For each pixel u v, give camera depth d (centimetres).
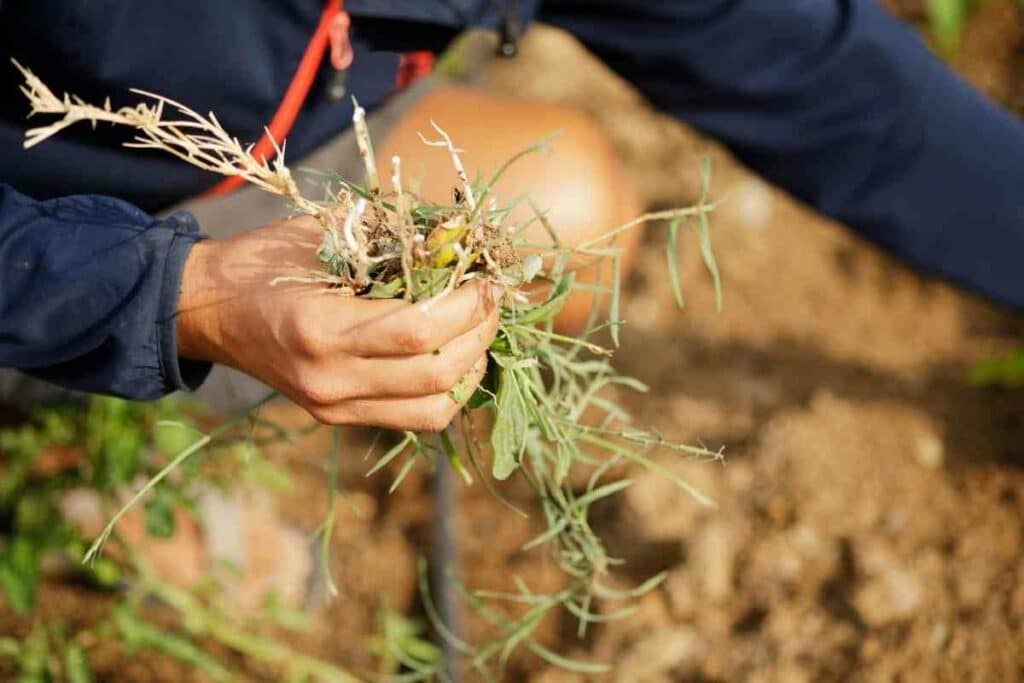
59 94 148
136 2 141
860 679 203
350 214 108
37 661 193
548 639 218
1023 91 305
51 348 124
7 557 188
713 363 263
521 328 122
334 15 153
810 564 218
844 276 281
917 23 320
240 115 156
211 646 213
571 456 141
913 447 236
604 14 190
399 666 212
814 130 198
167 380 125
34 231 123
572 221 213
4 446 202
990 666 200
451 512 230
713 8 185
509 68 317
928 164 202
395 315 104
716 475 233
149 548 211
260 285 113
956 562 215
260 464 215
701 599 217
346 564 230
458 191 123
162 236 120
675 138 306
